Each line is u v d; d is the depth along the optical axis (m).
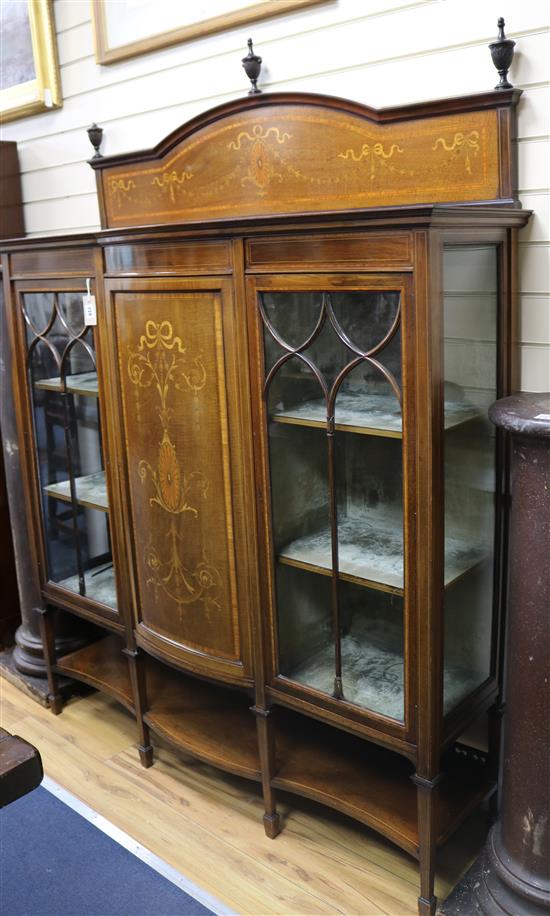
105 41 2.28
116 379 1.91
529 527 1.37
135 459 1.91
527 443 1.34
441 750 1.55
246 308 1.58
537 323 1.63
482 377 1.57
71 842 1.89
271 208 1.92
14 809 2.00
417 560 1.45
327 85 1.87
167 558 1.89
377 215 1.33
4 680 2.67
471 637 1.67
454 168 1.62
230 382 1.65
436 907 1.62
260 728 1.80
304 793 1.77
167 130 2.23
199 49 2.09
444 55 1.66
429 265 1.30
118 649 2.46
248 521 1.70
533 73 1.53
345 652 1.63
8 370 2.36
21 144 2.68
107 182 2.29
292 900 1.69
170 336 1.74
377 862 1.79
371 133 1.71
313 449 1.57
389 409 1.44
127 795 2.04
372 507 1.54
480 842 1.82
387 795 1.74
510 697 1.48
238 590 1.77
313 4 1.83
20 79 2.56
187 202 2.10
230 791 2.04
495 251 1.55
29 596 2.54
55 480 2.24
